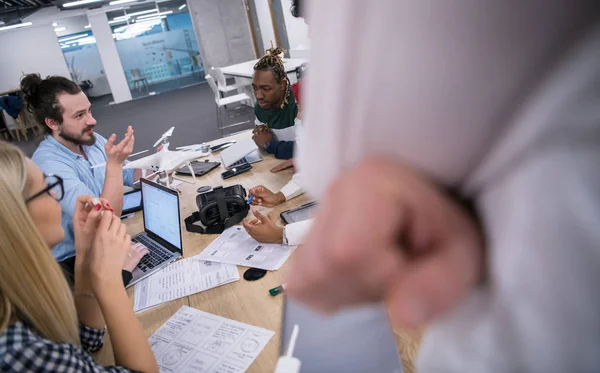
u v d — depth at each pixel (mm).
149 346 957
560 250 82
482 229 98
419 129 100
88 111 1926
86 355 836
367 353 807
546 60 97
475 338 96
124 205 1958
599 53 89
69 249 1685
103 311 964
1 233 769
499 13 95
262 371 900
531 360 88
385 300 85
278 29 7930
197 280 1268
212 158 2449
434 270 85
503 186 97
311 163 115
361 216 83
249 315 1079
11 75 11695
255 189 1708
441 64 98
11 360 725
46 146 1910
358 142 107
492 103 98
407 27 97
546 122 91
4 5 10031
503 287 90
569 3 94
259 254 1335
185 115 8203
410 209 88
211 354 972
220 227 1560
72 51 13641
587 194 81
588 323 81
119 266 1006
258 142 2363
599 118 84
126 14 11922
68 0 10102
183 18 12547
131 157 5977
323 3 109
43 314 829
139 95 12578
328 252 79
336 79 106
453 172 102
